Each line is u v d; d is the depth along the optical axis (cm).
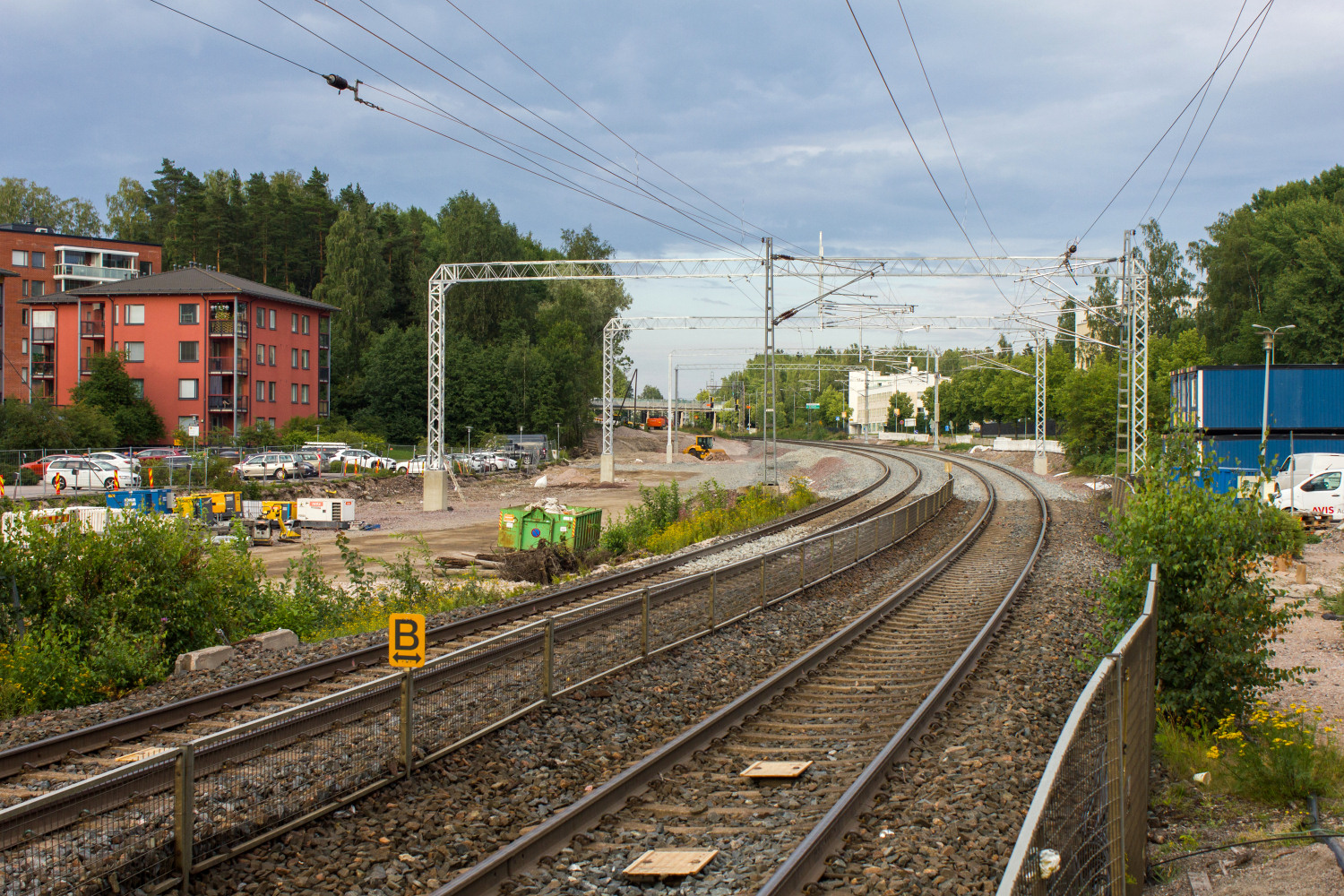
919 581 1955
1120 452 4116
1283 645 1441
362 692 799
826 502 3947
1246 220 7088
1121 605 1062
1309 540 2667
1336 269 5800
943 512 3666
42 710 1226
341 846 698
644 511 3278
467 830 723
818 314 4712
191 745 639
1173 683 1030
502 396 9162
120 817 607
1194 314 8169
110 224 11775
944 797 746
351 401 8812
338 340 8825
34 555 1520
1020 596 1770
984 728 945
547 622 1066
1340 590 1856
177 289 6625
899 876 605
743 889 607
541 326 10844
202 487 4184
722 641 1434
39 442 5191
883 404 14675
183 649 1588
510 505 4712
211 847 660
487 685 960
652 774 843
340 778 770
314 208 10688
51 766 887
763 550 2466
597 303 11169
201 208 10100
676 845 691
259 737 713
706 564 2231
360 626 1695
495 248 10031
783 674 1177
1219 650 997
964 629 1479
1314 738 924
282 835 703
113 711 1072
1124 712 617
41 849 564
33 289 9181
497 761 888
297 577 2011
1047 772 436
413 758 846
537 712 1030
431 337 4391
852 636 1457
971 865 616
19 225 9381
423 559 2820
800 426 14438
